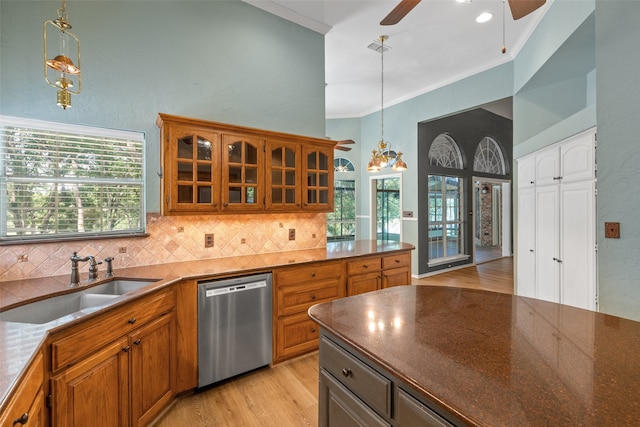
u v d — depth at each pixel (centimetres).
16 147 204
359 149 654
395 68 444
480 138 665
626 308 191
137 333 168
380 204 652
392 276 322
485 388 78
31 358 100
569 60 314
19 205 206
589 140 250
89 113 226
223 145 250
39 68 209
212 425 185
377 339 110
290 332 254
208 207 244
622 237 193
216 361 219
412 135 548
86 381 136
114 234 239
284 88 323
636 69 185
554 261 300
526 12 209
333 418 124
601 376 83
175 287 203
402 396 91
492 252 790
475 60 421
